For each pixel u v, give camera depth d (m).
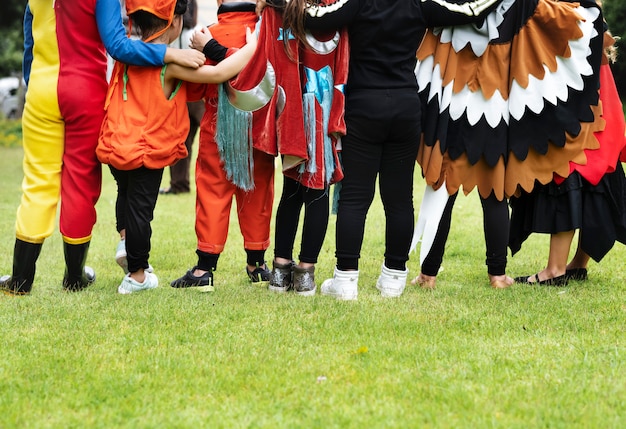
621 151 8.35
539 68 7.75
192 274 8.10
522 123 7.82
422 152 7.88
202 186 7.91
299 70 7.37
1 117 42.34
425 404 5.07
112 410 4.99
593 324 6.82
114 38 7.25
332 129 7.31
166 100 7.43
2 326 6.65
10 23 31.77
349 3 7.09
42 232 7.69
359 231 7.62
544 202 8.38
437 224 7.88
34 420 4.86
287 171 7.51
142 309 7.14
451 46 7.69
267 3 7.30
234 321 6.86
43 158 7.63
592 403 5.08
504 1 7.68
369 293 8.04
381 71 7.30
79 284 8.05
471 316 7.04
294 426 4.75
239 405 5.07
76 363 5.76
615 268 9.38
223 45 7.59
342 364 5.77
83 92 7.43
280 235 7.96
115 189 16.95
